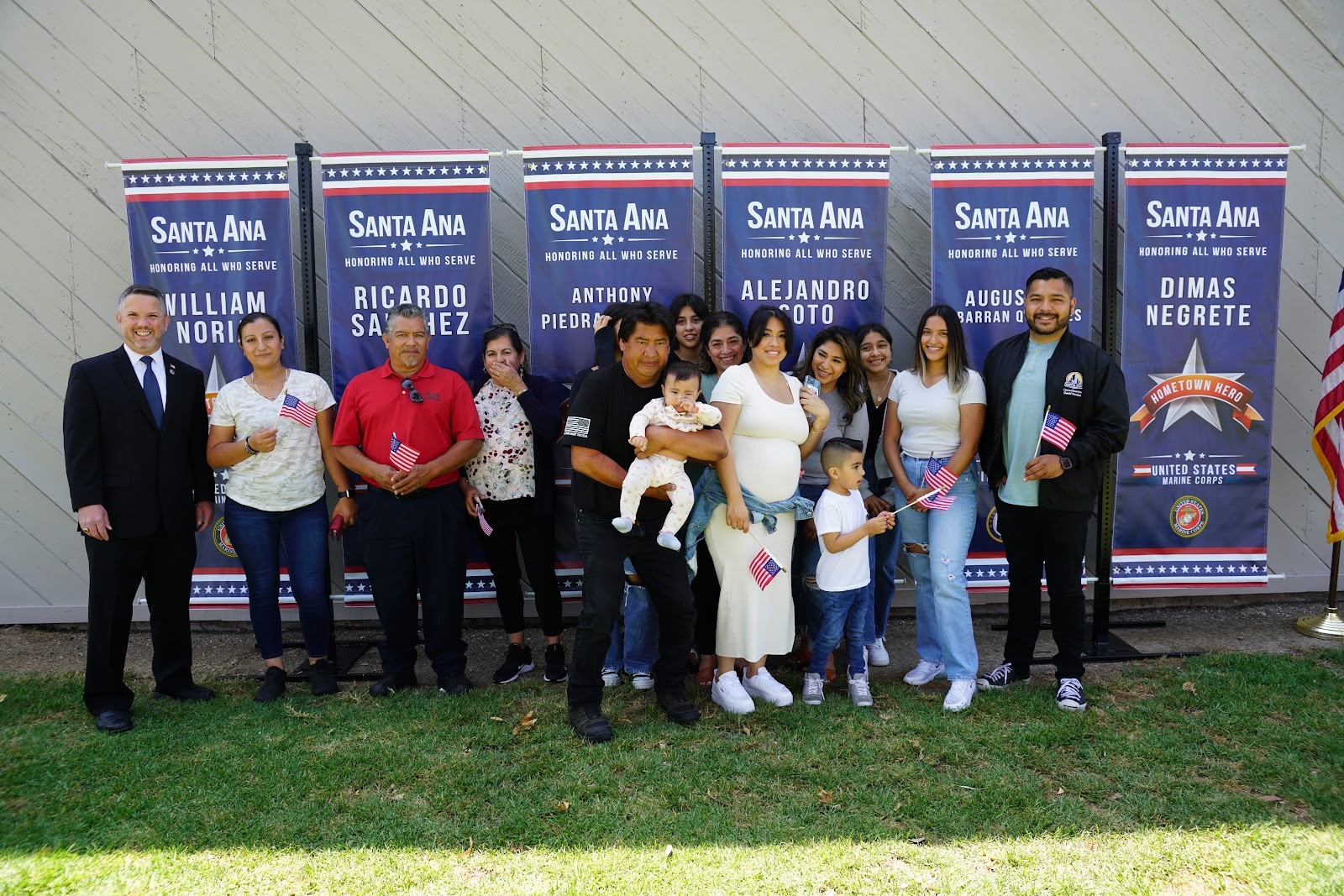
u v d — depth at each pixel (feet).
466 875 9.37
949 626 13.60
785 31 17.42
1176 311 16.22
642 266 16.06
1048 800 10.69
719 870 9.39
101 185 17.35
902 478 14.07
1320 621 16.88
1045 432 13.03
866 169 16.01
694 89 17.48
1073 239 16.12
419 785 11.16
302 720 13.21
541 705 13.66
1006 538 14.15
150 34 17.10
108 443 13.01
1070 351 13.34
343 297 15.90
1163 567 16.72
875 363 14.97
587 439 12.30
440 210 15.85
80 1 16.99
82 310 17.58
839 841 9.87
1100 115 17.66
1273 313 16.26
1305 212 17.88
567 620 18.20
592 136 17.49
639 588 14.38
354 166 15.71
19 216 17.37
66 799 10.80
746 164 15.90
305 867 9.48
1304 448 18.33
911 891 9.04
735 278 16.06
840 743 12.18
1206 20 17.49
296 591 14.55
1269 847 9.65
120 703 13.39
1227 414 16.46
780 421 13.00
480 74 17.34
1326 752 11.74
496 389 15.12
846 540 13.08
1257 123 17.72
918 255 17.87
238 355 16.10
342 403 14.17
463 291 15.99
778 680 14.85
